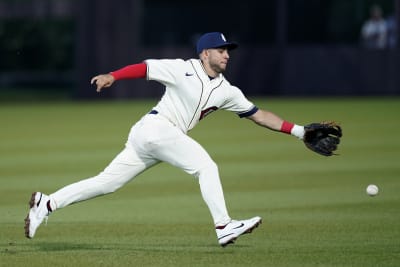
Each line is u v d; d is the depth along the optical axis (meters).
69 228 32.47
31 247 29.00
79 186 27.16
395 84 93.56
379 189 40.47
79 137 64.12
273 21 95.56
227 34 96.69
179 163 26.88
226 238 26.41
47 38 115.88
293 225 32.53
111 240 30.17
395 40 93.06
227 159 51.59
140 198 39.25
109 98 99.12
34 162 51.12
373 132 63.31
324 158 51.47
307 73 95.38
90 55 98.31
